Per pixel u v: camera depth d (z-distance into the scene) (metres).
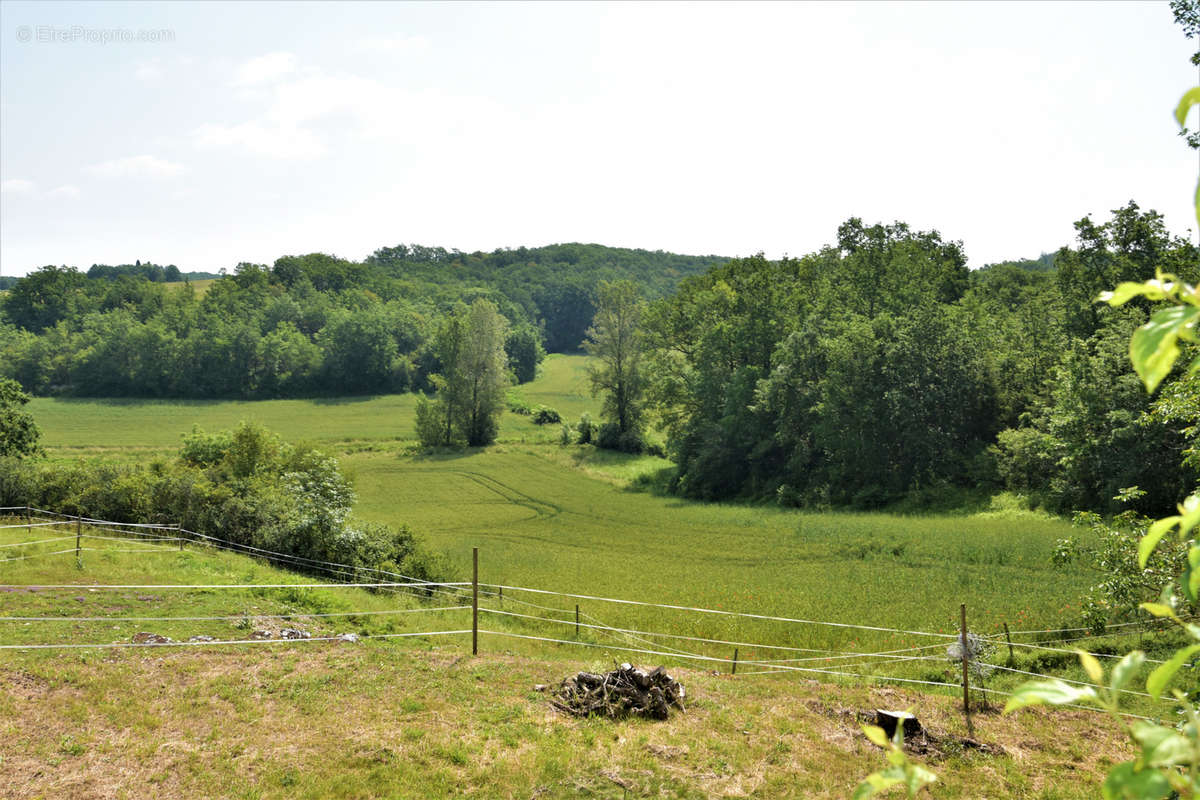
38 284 162.00
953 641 20.95
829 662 20.64
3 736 13.32
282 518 31.33
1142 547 1.77
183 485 35.19
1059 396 43.59
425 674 17.77
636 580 31.97
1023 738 15.39
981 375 56.56
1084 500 42.78
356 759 13.50
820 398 61.19
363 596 25.33
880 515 50.12
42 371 131.25
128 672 16.41
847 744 15.09
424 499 67.94
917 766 1.85
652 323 87.06
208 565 27.25
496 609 26.33
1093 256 49.44
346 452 92.31
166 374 131.50
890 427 55.84
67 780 12.22
